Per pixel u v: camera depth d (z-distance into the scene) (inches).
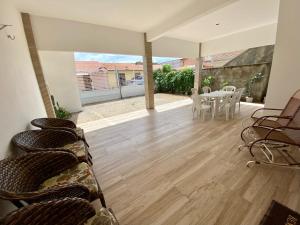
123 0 112.4
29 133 63.2
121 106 264.4
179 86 351.6
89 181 50.2
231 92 181.8
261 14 150.7
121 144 117.0
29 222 29.2
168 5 122.9
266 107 109.1
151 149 106.5
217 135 122.9
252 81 248.5
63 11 127.6
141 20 155.0
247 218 53.4
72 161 55.1
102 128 155.8
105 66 422.9
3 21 78.5
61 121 88.6
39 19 134.0
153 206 60.7
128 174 81.0
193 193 65.7
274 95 104.3
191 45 262.7
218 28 194.7
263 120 96.7
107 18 146.6
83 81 339.6
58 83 220.8
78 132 86.4
